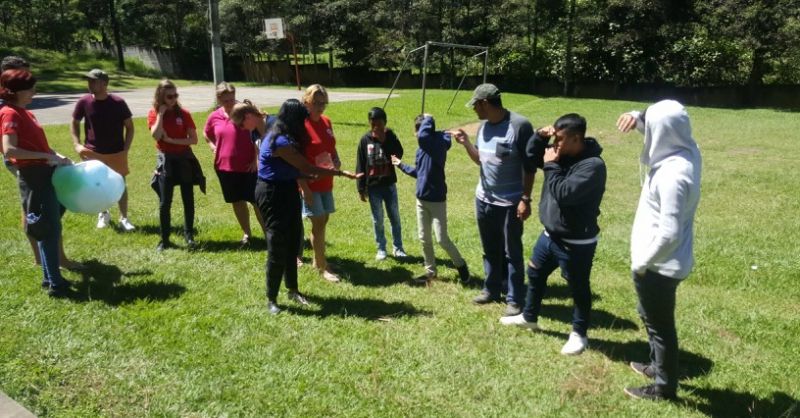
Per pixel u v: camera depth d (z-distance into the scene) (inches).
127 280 218.2
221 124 253.0
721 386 158.6
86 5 2014.0
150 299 201.8
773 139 693.9
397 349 172.9
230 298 205.3
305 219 318.3
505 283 223.6
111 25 1958.7
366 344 175.0
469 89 1515.7
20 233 267.0
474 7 1451.8
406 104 968.3
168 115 246.5
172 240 268.8
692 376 163.6
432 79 1571.1
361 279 230.7
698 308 209.5
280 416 139.6
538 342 180.5
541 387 155.1
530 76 1465.3
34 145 193.0
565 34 1395.2
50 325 178.7
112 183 205.2
